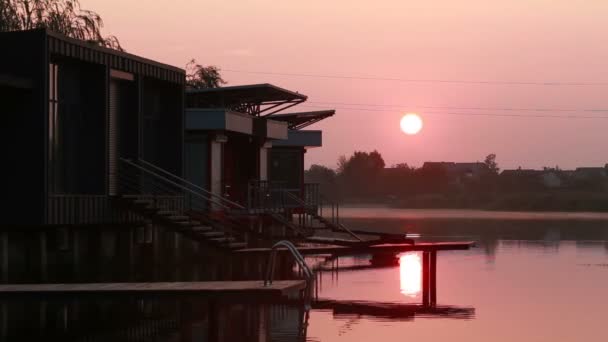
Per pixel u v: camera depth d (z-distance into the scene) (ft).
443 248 136.98
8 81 111.86
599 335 86.84
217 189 171.12
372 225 330.75
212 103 192.24
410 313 100.07
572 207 643.04
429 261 135.85
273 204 188.85
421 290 123.03
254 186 177.99
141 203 129.90
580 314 100.37
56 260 121.80
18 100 117.39
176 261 150.92
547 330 89.40
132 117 139.13
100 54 128.06
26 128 116.98
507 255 188.03
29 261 119.03
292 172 222.28
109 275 131.03
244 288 91.15
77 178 127.65
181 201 149.69
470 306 106.42
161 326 85.56
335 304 107.04
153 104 149.38
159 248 146.10
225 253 131.13
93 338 78.64
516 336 85.76
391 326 90.53
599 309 104.53
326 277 142.31
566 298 114.62
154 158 149.69
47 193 116.78
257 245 172.76
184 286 93.50
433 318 96.48
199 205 166.61
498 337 85.10
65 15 189.16
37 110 116.67
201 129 166.81
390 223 354.95
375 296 115.65
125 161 135.23
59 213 119.03
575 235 266.57
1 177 118.01
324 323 91.56
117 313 92.22
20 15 183.52
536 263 167.94
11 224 117.60
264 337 81.56
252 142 191.11
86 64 128.77
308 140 221.66
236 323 88.99
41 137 116.57
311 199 218.59
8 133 117.70
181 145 151.43
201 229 132.26
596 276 143.13
